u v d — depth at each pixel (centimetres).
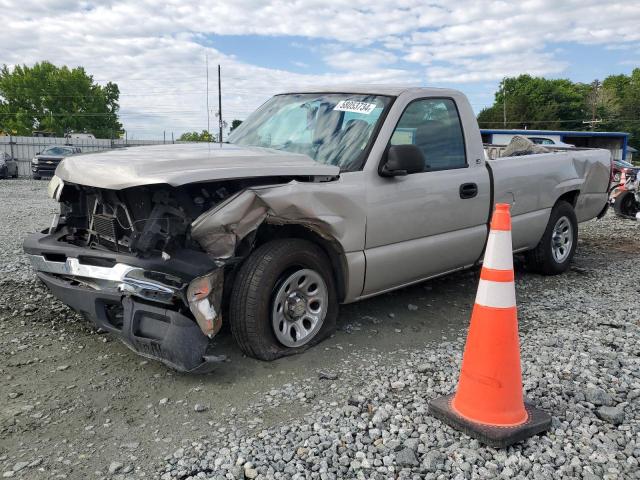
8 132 7650
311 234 420
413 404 333
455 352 415
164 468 270
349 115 470
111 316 373
